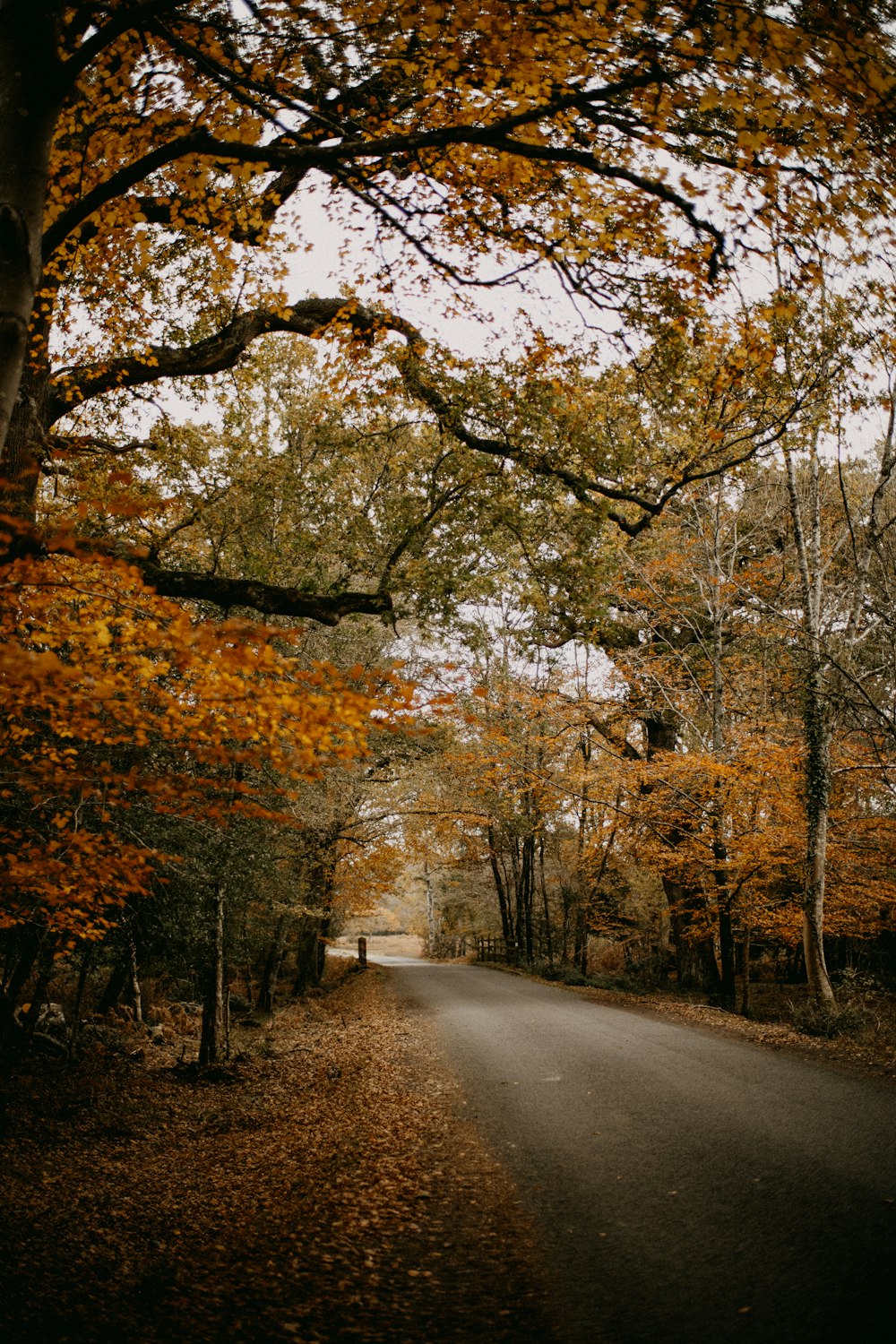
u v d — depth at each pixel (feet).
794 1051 35.73
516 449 30.45
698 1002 61.67
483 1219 18.08
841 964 87.56
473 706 58.08
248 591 19.54
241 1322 13.93
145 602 14.92
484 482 33.14
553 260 22.84
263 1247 17.43
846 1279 13.91
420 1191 20.12
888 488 59.57
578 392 30.68
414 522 35.22
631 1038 40.09
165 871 36.19
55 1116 33.17
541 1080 31.48
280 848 54.44
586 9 14.48
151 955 42.14
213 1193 22.67
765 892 59.47
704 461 33.35
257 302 28.99
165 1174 25.77
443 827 88.22
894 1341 11.84
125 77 20.15
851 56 13.25
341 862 76.79
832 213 17.38
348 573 38.04
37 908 25.93
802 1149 21.15
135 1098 36.35
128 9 11.59
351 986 84.94
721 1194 18.39
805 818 50.88
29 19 10.87
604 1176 20.26
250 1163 25.43
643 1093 28.19
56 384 24.02
